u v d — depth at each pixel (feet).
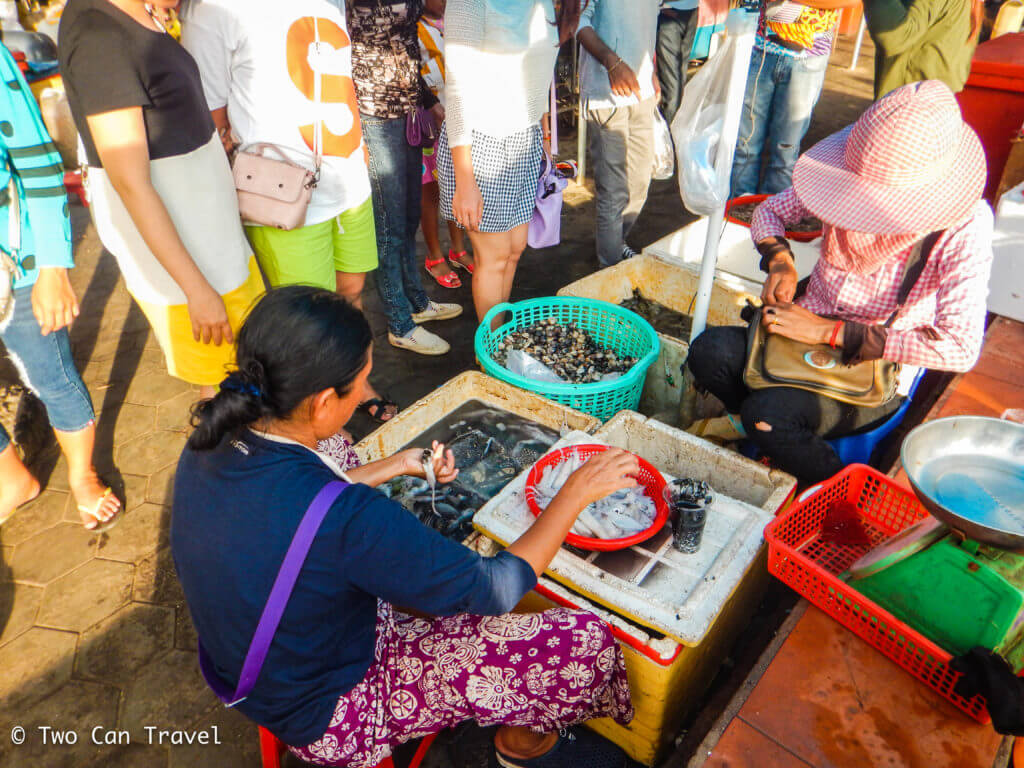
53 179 7.32
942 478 5.96
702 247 12.26
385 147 10.39
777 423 7.63
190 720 7.13
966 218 6.77
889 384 7.46
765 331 7.90
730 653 7.45
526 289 14.37
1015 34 15.17
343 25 8.24
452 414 9.54
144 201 6.61
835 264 7.75
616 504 6.98
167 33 6.79
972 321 6.70
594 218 17.08
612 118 12.37
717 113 7.84
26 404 10.51
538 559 5.21
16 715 7.16
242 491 4.50
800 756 5.53
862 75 26.63
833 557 7.05
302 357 4.34
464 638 5.48
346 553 4.50
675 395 10.34
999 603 5.44
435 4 11.17
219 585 4.55
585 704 5.66
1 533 9.18
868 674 6.04
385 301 12.01
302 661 4.79
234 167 7.80
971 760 5.41
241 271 7.80
